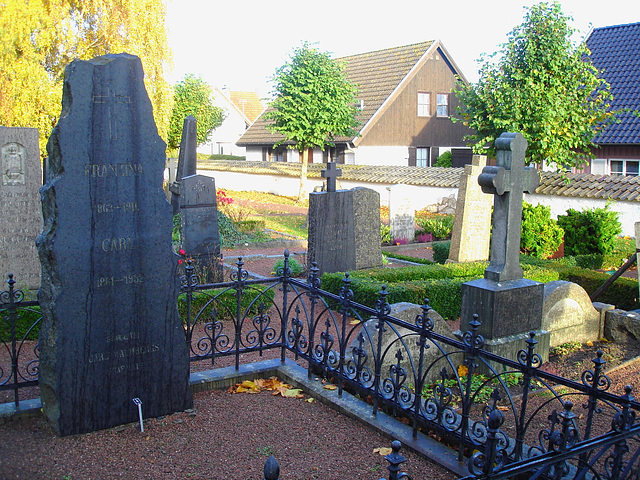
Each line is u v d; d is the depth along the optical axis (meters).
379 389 5.82
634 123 22.34
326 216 11.69
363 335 6.68
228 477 4.68
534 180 7.52
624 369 7.68
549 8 17.33
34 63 19.83
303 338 6.94
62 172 5.04
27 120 19.48
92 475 4.64
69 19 21.06
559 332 8.52
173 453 5.04
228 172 39.75
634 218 18.52
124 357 5.44
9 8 19.41
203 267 11.20
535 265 11.67
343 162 34.78
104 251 5.26
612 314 8.97
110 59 5.20
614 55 25.58
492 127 18.27
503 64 17.91
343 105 29.61
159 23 22.70
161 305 5.59
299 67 29.05
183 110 42.44
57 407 5.17
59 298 5.07
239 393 6.43
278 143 31.50
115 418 5.45
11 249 9.56
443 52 35.22
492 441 3.32
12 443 5.07
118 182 5.29
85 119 5.10
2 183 9.39
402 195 18.86
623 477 4.10
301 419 5.79
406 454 5.14
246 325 9.12
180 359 5.74
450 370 7.14
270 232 19.16
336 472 4.79
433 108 35.62
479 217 13.85
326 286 10.41
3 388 5.57
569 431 4.34
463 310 7.62
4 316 7.80
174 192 16.67
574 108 17.70
